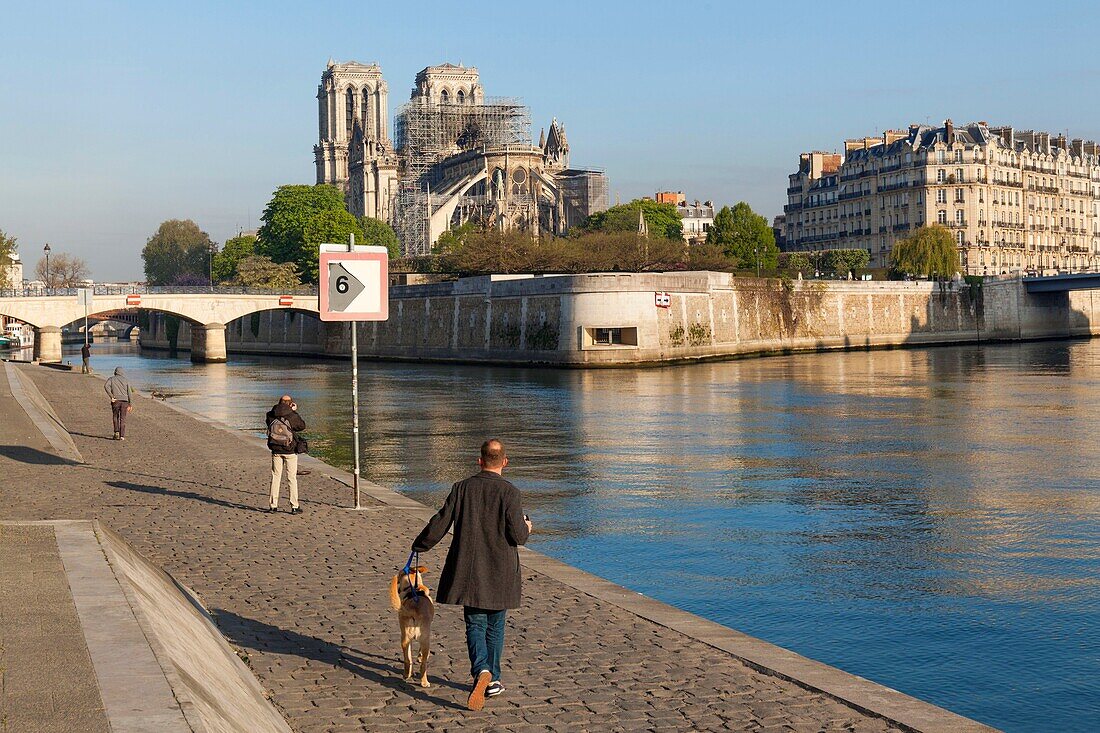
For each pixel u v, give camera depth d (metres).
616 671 14.03
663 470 42.41
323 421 61.38
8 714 8.75
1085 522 32.25
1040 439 51.81
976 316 165.12
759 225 169.38
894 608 22.81
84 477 30.62
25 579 13.17
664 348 118.50
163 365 135.75
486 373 109.50
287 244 185.38
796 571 26.00
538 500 35.62
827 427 57.22
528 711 12.47
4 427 40.50
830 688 13.33
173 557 20.22
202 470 33.22
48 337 134.75
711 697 13.06
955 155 189.88
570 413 65.38
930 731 11.87
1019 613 22.47
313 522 24.48
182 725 8.55
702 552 27.98
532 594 18.34
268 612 16.42
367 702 12.63
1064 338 178.38
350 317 25.69
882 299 153.38
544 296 119.94
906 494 37.00
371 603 17.09
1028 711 17.02
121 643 10.63
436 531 12.77
